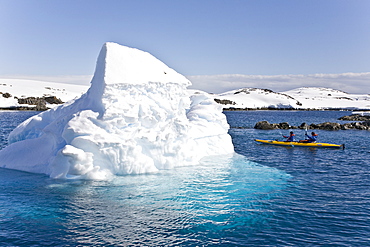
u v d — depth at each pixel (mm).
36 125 17047
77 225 8969
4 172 14281
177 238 8344
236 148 25172
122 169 13742
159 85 15648
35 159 14844
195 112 20938
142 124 14703
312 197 11859
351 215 10078
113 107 13359
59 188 12008
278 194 12133
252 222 9430
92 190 11836
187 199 11211
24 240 8102
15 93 127250
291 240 8359
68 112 15320
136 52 16219
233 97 195125
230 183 13445
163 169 15219
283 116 101625
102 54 14805
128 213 9844
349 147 25953
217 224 9227
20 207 10164
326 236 8617
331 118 87750
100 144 12711
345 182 14242
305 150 24203
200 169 15750
